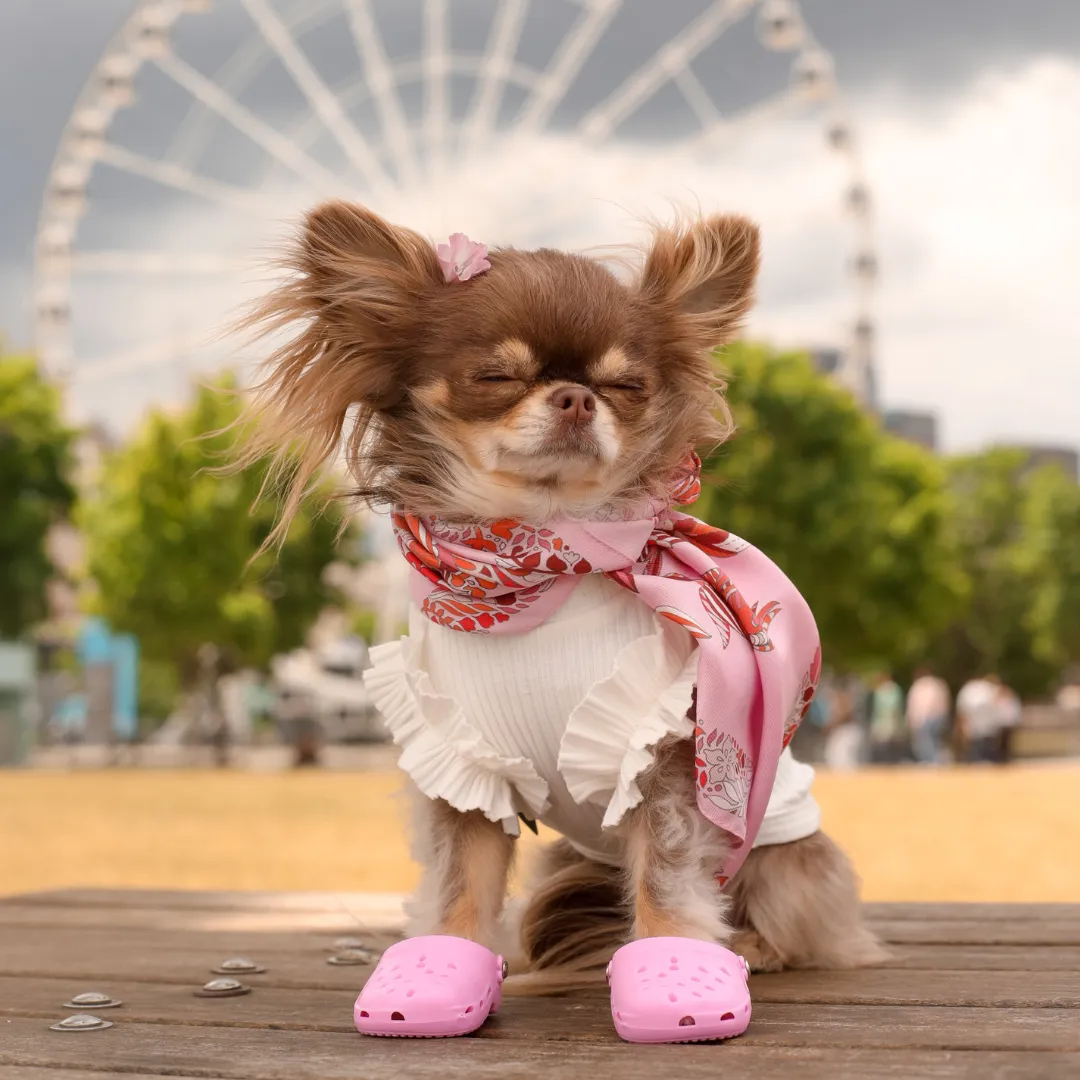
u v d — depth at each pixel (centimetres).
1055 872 158
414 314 64
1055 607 1034
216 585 634
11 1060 53
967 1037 53
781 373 650
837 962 69
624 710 60
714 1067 50
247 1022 59
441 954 57
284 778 481
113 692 737
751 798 62
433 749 62
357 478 66
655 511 64
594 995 65
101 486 684
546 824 68
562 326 62
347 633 1016
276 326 66
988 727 639
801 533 636
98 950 80
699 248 67
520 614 61
